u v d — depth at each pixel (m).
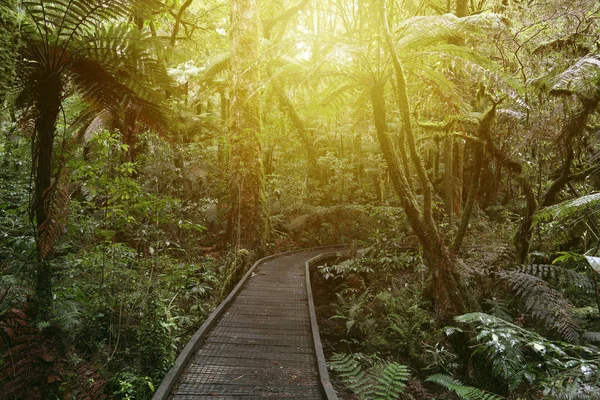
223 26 15.90
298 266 10.20
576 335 4.52
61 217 3.22
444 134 6.58
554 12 6.13
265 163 17.39
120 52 3.44
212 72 13.59
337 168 15.49
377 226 12.66
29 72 3.15
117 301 5.08
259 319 5.83
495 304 5.71
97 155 6.35
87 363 3.73
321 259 10.78
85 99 3.74
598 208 5.33
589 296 5.94
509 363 3.69
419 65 5.76
